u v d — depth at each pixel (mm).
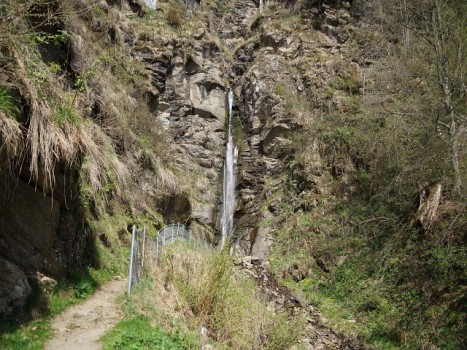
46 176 7102
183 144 19922
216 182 19781
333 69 20609
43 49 10797
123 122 15469
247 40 23922
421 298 10586
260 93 20766
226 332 7816
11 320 5773
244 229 18438
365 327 10828
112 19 19562
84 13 16469
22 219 7012
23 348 5262
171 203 16625
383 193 14203
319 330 10633
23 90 6746
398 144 14656
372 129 16453
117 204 12898
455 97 13844
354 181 15984
